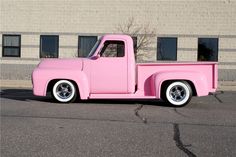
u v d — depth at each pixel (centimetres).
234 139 820
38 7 2792
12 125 927
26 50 2812
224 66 2680
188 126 945
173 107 1279
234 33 2669
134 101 1423
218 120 1035
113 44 1312
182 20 2695
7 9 2817
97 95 1313
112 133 856
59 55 2784
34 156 680
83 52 2770
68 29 2773
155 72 1302
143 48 2720
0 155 684
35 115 1068
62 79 1321
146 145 759
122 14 2734
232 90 2034
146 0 2716
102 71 1306
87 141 784
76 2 2758
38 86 1316
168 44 2714
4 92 1752
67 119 1013
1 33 2827
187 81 1290
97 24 2752
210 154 705
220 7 2670
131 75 1302
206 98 1582
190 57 2695
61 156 682
